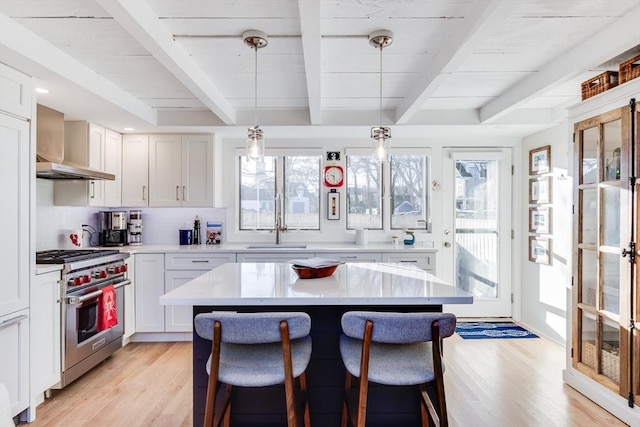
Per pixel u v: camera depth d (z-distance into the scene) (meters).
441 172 4.51
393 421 2.04
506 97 3.14
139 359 3.39
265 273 2.44
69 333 2.75
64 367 2.70
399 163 4.60
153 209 4.48
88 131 3.54
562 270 3.68
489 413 2.44
